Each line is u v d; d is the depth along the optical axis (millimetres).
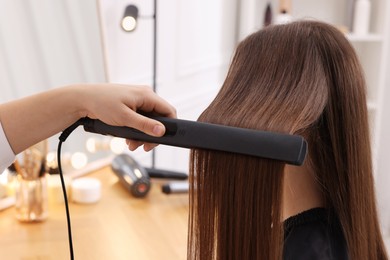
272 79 644
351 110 684
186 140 566
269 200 542
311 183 719
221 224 566
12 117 686
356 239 717
